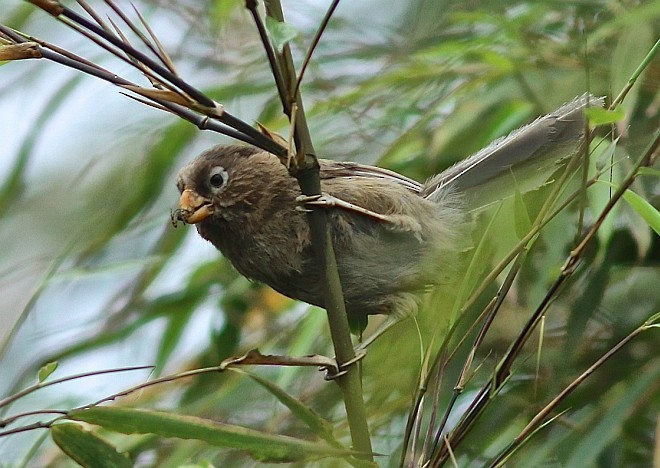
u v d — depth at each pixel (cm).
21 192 1155
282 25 518
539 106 864
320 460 579
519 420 842
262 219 773
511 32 874
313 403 904
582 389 839
